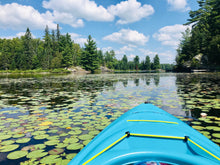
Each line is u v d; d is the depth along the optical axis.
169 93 5.43
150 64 96.31
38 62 49.94
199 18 38.34
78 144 1.86
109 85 8.39
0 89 6.89
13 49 57.00
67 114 3.09
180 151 1.00
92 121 2.68
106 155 0.99
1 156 1.63
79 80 12.53
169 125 1.36
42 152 1.70
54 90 6.50
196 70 26.77
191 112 3.15
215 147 1.21
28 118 2.86
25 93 5.72
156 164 0.92
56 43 62.88
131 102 4.11
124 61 99.25
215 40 26.14
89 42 50.62
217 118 2.76
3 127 2.43
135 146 1.04
